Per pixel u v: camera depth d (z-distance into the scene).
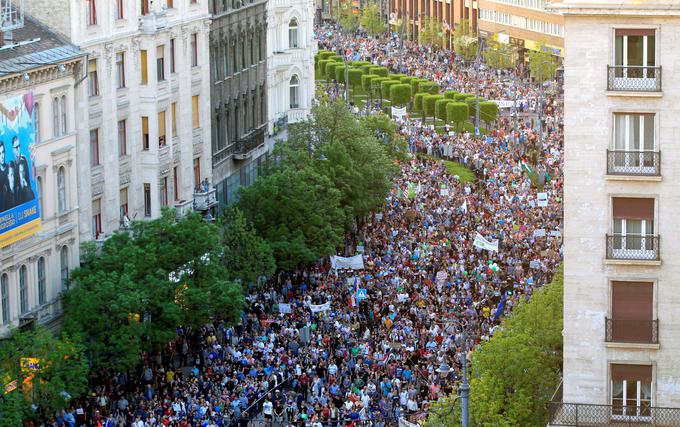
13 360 112.81
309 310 144.38
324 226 158.00
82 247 132.75
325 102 192.00
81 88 137.75
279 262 154.38
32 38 133.12
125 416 118.94
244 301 134.50
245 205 157.00
